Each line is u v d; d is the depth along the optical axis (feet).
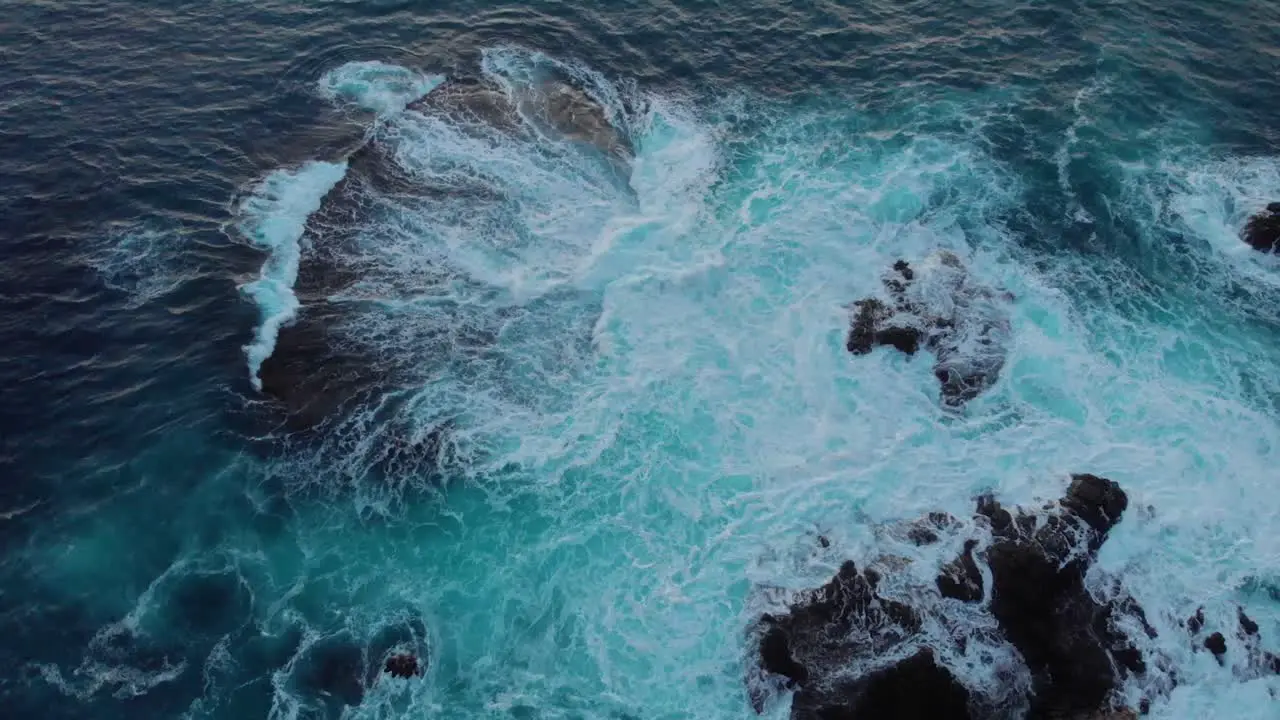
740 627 76.33
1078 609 76.38
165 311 95.35
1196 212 110.73
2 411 85.87
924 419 90.38
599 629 76.43
